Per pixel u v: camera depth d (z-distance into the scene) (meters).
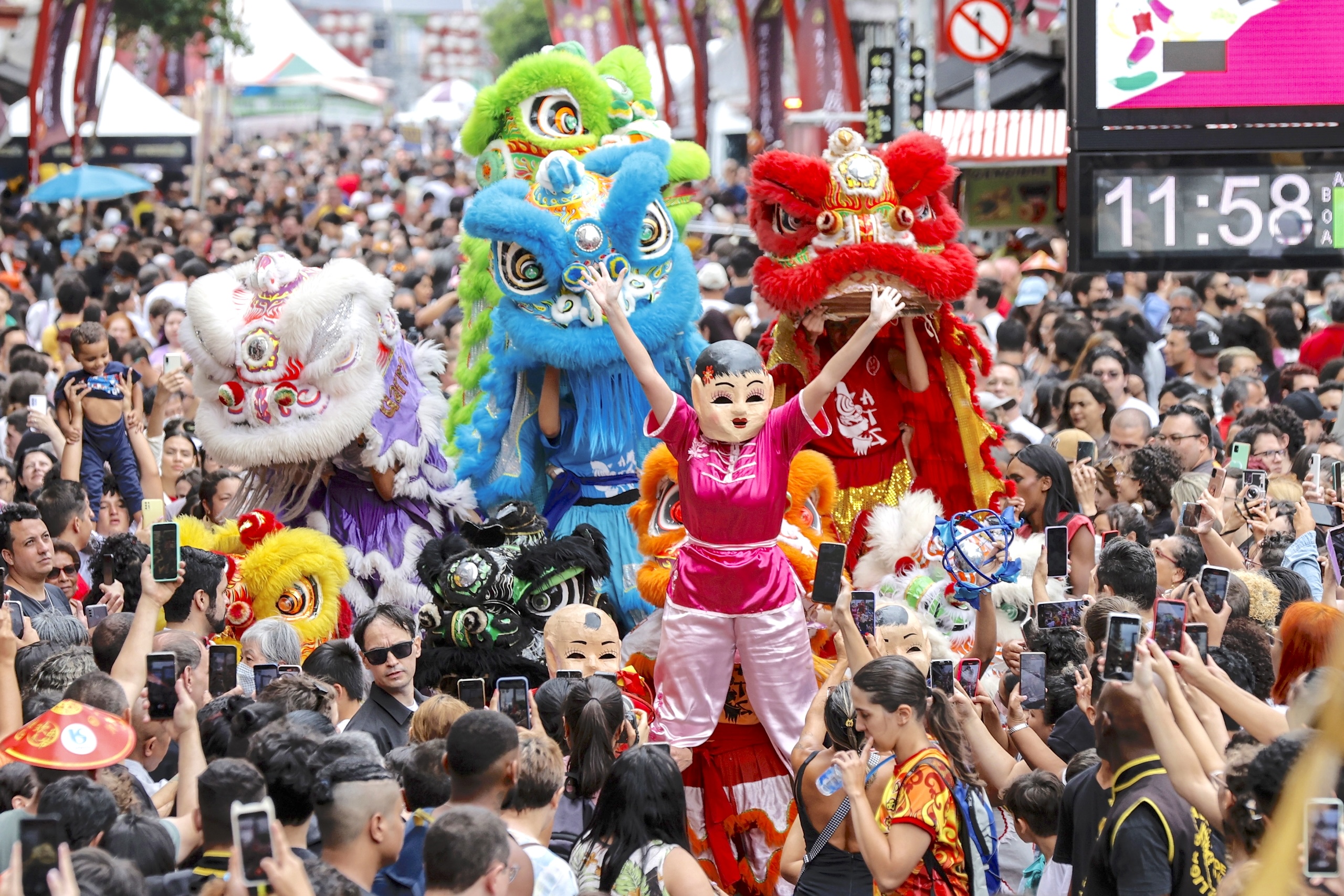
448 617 10.84
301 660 11.07
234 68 80.62
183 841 6.99
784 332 11.88
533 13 106.88
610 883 6.96
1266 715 7.10
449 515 12.89
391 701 9.43
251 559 11.67
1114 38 14.38
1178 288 22.69
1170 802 6.77
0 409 17.94
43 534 11.15
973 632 11.12
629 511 11.00
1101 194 14.48
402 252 32.00
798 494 10.71
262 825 5.50
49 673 8.48
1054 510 12.59
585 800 7.83
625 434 12.53
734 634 9.73
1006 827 9.06
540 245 11.84
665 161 12.31
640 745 7.24
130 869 5.71
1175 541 10.77
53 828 5.61
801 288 11.21
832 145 11.59
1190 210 14.48
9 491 13.67
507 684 8.23
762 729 10.15
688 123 50.41
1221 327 19.80
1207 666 7.34
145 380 18.89
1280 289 21.34
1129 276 23.58
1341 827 5.20
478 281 13.16
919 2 26.42
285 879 5.42
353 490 12.58
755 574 9.61
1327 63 14.34
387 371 12.30
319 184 56.41
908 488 12.29
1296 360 20.28
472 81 139.50
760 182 11.46
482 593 10.77
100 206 41.03
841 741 7.85
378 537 12.44
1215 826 6.62
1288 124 14.39
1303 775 4.45
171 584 8.56
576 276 11.90
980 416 11.98
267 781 6.50
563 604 11.12
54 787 6.33
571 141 12.98
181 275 26.94
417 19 150.62
